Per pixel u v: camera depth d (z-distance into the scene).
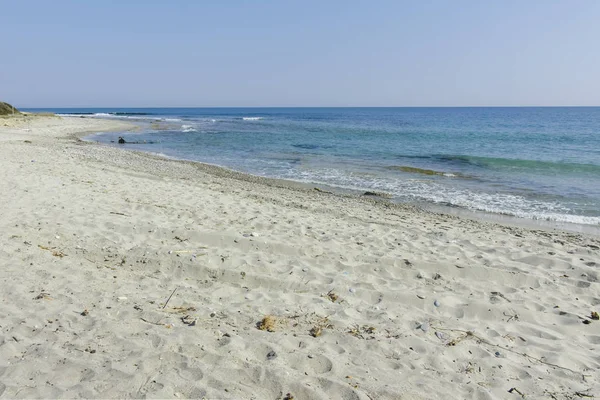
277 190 12.41
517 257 6.36
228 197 9.94
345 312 4.42
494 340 4.01
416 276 5.51
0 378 3.00
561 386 3.32
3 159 12.96
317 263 5.77
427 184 14.11
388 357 3.60
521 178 15.11
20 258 5.19
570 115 91.19
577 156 20.88
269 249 6.19
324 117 87.69
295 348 3.65
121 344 3.52
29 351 3.35
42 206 7.49
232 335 3.78
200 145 26.53
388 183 14.27
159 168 15.46
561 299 4.99
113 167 14.02
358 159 20.36
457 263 5.86
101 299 4.34
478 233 7.97
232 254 5.85
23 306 4.07
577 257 6.43
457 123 57.56
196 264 5.41
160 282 4.96
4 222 6.41
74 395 2.86
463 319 4.44
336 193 12.42
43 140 22.97
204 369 3.23
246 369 3.27
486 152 23.00
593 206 11.11
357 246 6.53
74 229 6.38
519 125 51.47
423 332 4.09
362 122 62.03
